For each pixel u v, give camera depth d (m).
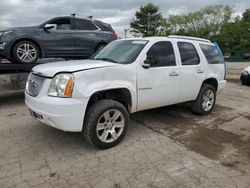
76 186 3.22
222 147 4.39
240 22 62.91
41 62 7.23
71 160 3.86
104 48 5.54
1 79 6.95
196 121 5.73
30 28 7.08
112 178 3.40
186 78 5.44
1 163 3.75
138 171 3.57
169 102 5.27
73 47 7.96
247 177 3.46
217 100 7.97
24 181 3.32
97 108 4.02
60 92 3.79
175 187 3.22
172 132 5.04
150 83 4.75
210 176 3.48
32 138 4.65
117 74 4.27
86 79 3.91
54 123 3.79
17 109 6.58
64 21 7.84
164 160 3.89
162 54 5.04
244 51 53.56
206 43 6.29
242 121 5.79
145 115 6.09
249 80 11.07
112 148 4.27
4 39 6.61
